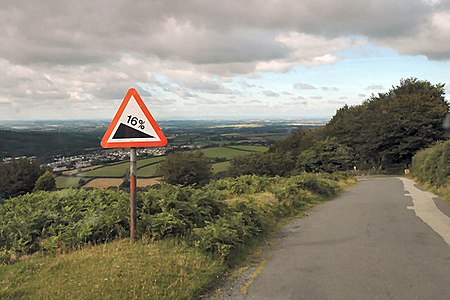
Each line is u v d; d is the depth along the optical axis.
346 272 5.82
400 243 7.66
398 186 25.38
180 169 48.28
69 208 7.61
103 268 5.28
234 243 6.58
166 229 6.80
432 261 6.36
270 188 14.64
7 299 4.37
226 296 4.94
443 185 20.34
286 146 79.62
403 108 57.31
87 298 4.39
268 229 9.03
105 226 6.92
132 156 6.36
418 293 4.94
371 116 62.00
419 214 11.58
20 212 7.85
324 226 9.65
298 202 13.41
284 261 6.48
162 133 6.08
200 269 5.52
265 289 5.16
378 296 4.86
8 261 5.89
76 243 6.60
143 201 7.68
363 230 9.05
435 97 60.66
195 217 7.56
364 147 60.59
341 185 23.58
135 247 6.21
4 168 36.41
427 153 29.00
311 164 59.69
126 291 4.60
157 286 4.80
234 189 14.86
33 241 6.64
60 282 4.84
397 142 57.44
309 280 5.49
